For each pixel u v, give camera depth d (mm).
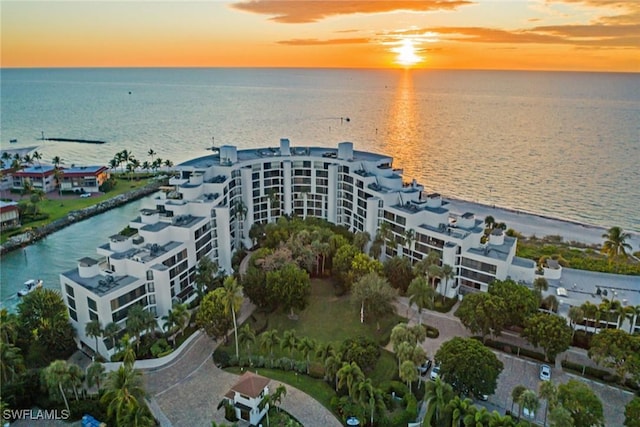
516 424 60188
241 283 99750
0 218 151750
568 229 163375
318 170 138625
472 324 83500
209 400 72000
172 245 96125
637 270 112438
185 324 84000
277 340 76812
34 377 71125
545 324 78125
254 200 136750
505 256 98500
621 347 73375
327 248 108938
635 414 61312
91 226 163375
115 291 80812
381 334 90875
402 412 68438
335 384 75125
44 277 125250
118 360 79688
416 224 108812
